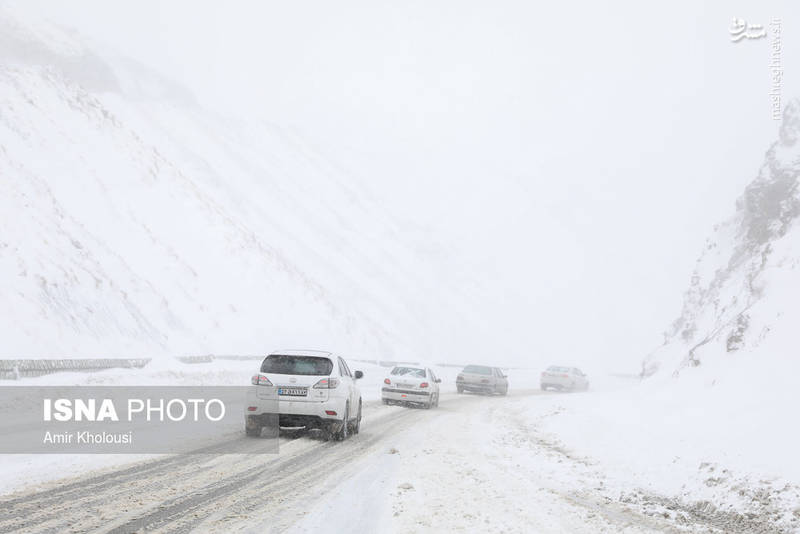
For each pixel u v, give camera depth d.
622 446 14.48
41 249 31.58
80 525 6.39
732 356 19.14
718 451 12.34
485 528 7.27
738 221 36.00
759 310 19.67
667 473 11.75
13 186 35.16
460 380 34.69
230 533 6.41
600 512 8.89
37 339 25.38
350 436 14.95
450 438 15.85
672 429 15.35
